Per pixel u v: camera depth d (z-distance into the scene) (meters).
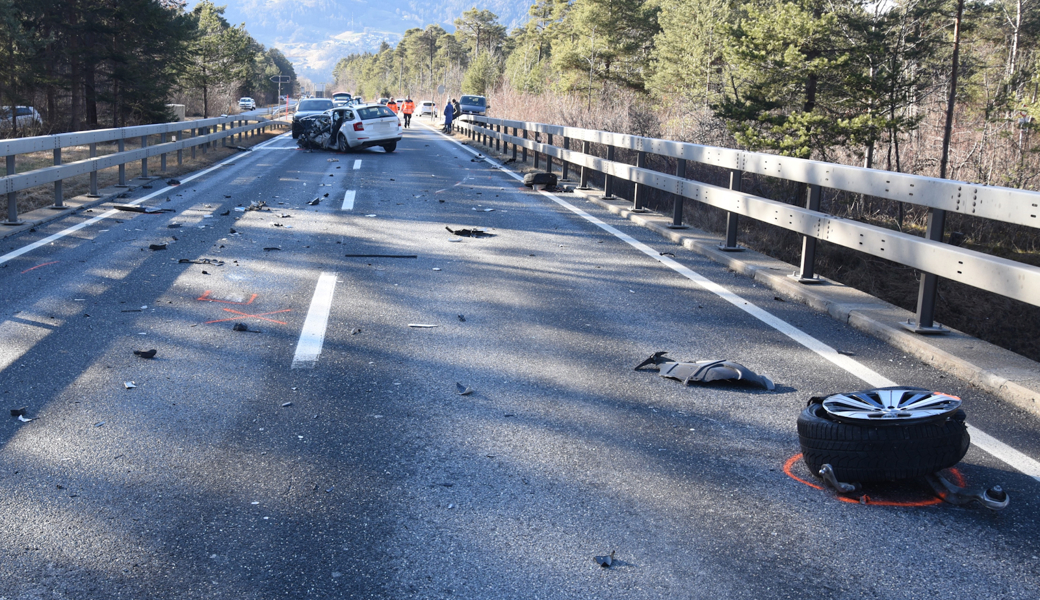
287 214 11.95
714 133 28.73
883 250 5.89
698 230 10.45
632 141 12.20
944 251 5.19
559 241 10.05
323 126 26.72
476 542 3.10
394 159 23.34
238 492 3.48
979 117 34.53
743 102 27.64
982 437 4.07
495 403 4.58
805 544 3.10
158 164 19.88
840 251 18.16
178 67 41.06
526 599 2.73
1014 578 2.86
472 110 53.22
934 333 5.68
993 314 15.96
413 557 2.99
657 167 23.14
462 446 3.99
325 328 6.03
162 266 8.14
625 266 8.57
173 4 46.81
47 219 10.80
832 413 3.57
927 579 2.85
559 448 3.98
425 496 3.47
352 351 5.50
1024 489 3.53
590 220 11.88
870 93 25.97
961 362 5.01
